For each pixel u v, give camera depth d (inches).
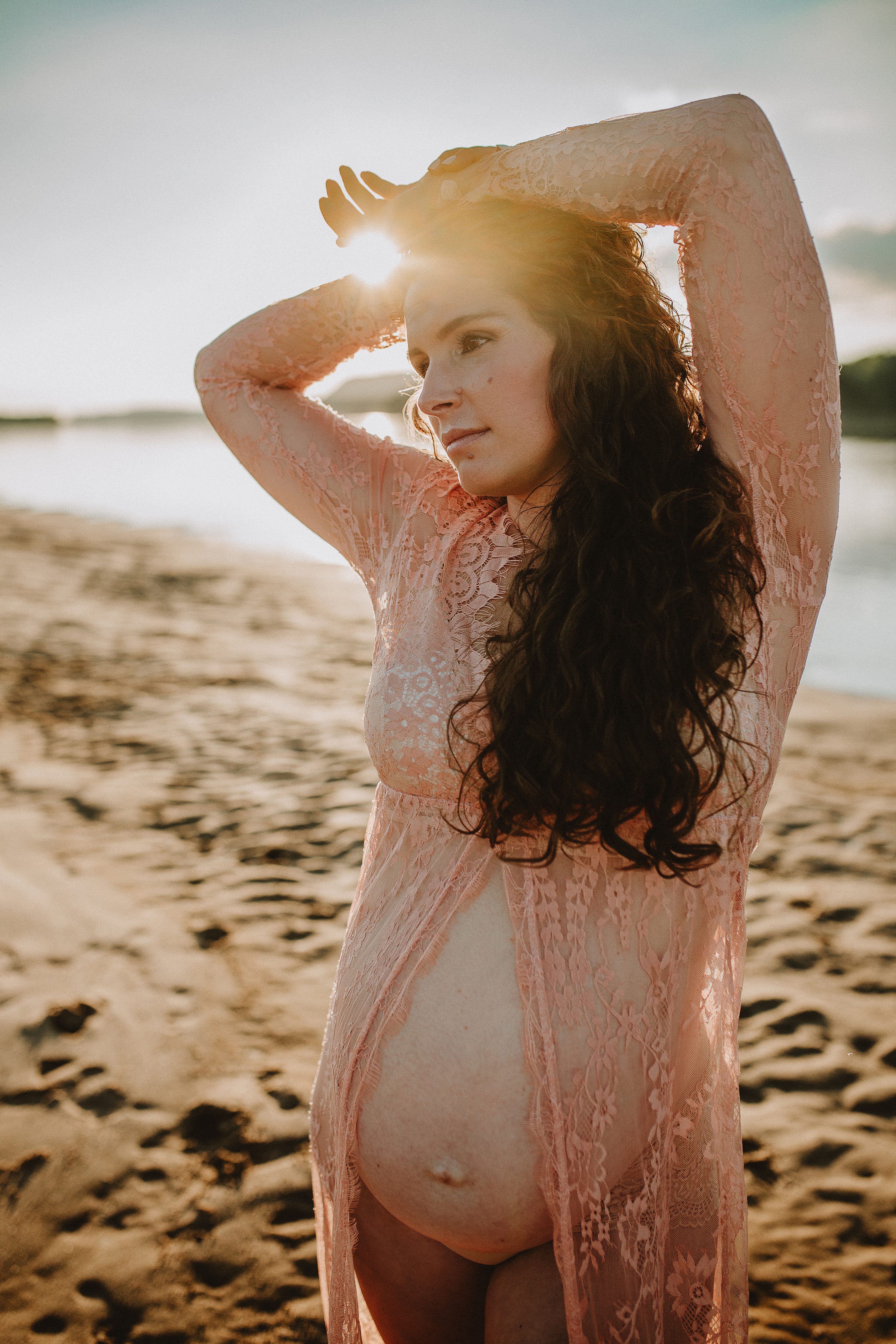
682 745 38.9
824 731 267.6
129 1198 91.1
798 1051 114.8
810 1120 102.9
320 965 133.0
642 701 38.7
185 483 1498.5
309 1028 117.9
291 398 58.9
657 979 42.9
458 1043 43.6
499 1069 42.9
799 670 44.8
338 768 218.5
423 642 46.8
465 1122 43.4
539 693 39.9
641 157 40.1
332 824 183.8
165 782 208.2
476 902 44.1
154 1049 113.0
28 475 1676.9
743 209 38.9
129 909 147.3
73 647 351.9
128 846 171.9
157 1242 86.3
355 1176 47.8
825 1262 84.5
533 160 42.7
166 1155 96.7
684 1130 45.3
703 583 40.5
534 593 42.1
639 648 39.1
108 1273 82.8
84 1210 89.5
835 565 531.5
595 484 41.2
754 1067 112.4
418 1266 49.2
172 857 167.9
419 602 48.3
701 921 44.4
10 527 820.6
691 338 42.6
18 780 206.2
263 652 360.8
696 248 40.3
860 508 745.6
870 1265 83.9
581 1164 41.9
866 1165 95.9
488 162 44.6
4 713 260.1
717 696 39.7
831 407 41.4
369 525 54.2
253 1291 81.5
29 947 135.2
